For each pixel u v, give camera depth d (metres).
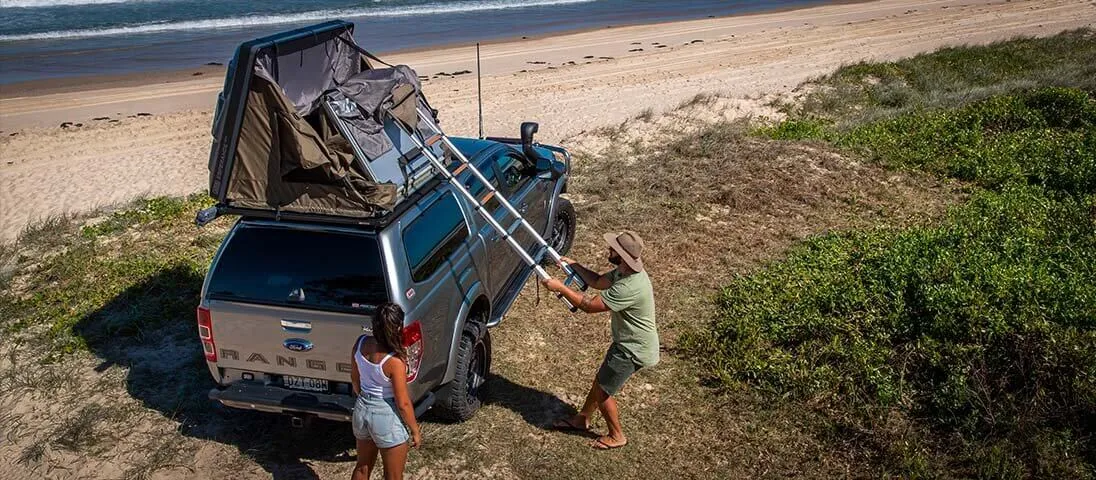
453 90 21.09
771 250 9.68
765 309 7.73
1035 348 6.50
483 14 39.12
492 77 22.98
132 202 11.90
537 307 8.35
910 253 8.67
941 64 21.08
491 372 7.21
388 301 5.50
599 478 5.89
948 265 8.05
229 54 28.89
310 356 5.67
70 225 10.91
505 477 5.90
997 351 6.69
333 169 5.54
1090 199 10.57
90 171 14.70
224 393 5.80
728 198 11.12
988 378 6.50
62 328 7.92
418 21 36.75
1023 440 5.94
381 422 5.01
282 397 5.74
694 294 8.61
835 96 17.84
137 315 8.06
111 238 10.22
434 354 5.94
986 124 14.59
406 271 5.67
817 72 21.89
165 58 27.97
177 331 7.89
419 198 6.18
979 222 9.71
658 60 25.08
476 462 6.03
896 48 25.30
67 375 7.11
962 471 5.83
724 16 35.84
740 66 23.39
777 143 13.37
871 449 6.09
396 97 6.50
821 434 6.29
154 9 39.53
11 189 13.58
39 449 6.14
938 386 6.55
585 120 17.59
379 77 6.66
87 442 6.23
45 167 14.95
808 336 7.38
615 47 28.58
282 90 5.87
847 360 6.91
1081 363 6.32
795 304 7.73
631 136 14.59
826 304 7.79
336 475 5.90
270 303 5.59
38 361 7.39
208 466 6.00
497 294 7.47
